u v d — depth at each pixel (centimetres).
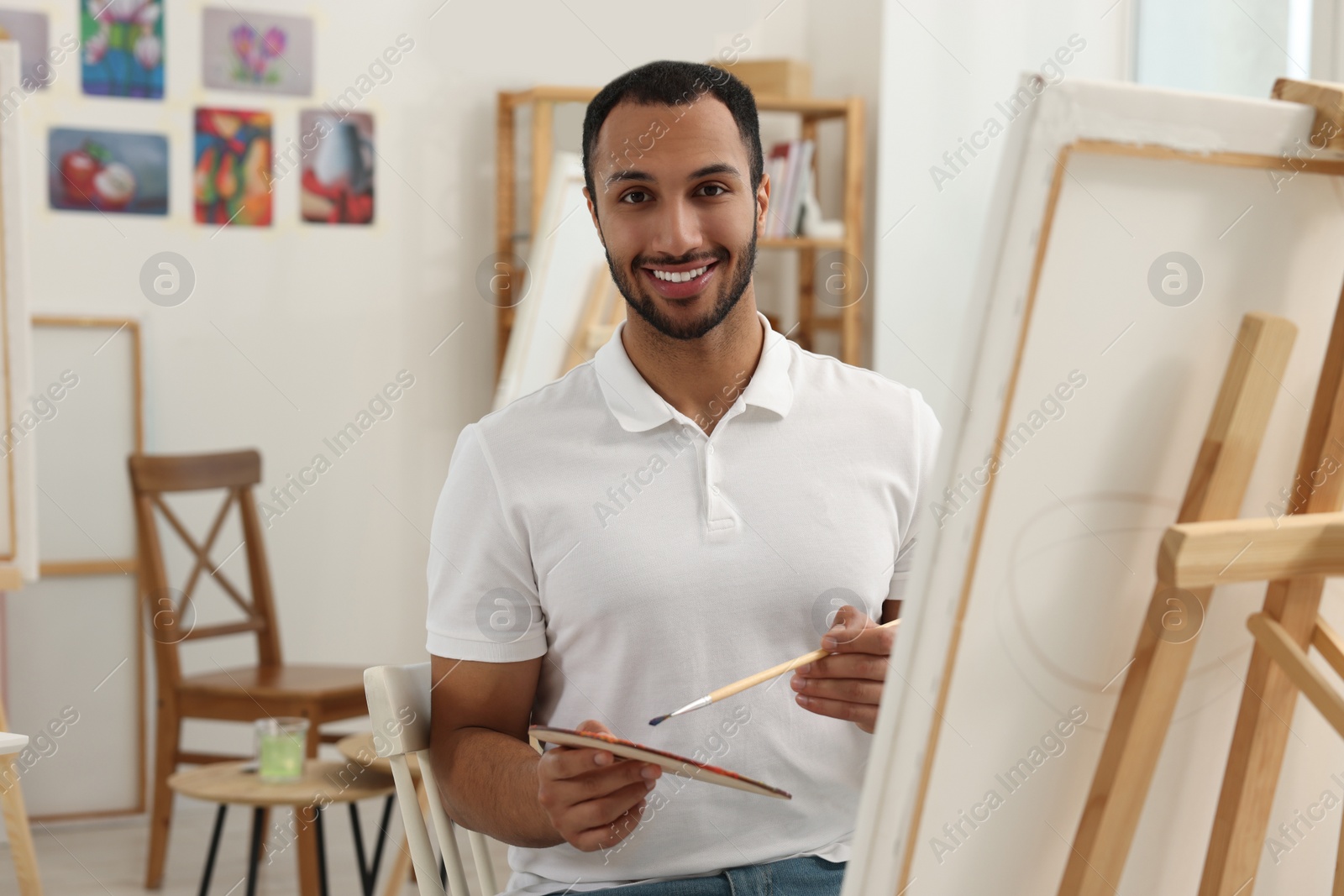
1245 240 78
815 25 409
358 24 374
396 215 380
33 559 243
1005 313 71
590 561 126
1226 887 90
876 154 390
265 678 316
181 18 359
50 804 347
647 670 125
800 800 127
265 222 368
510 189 380
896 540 135
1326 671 89
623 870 124
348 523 379
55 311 349
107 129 354
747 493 129
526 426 132
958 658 75
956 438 73
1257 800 89
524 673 130
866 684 118
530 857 128
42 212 348
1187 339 78
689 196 126
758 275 413
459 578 130
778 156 389
